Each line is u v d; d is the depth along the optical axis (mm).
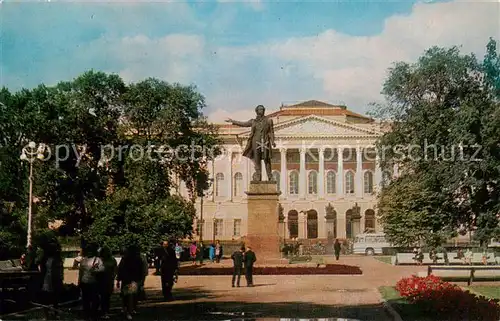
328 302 19391
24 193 50656
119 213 41031
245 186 95000
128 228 40938
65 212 51125
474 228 19406
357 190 93000
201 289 24031
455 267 25188
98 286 16516
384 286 24266
